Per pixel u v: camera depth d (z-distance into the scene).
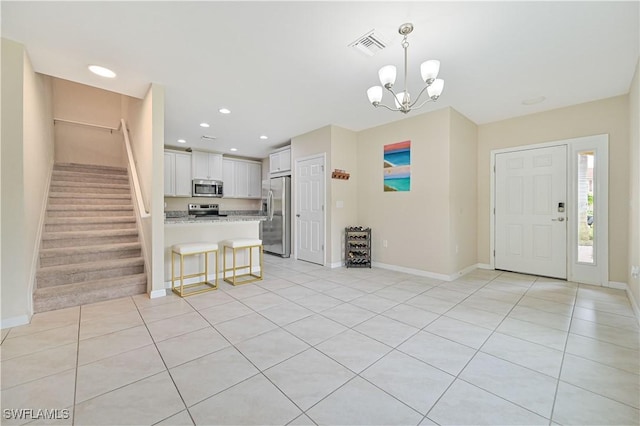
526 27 2.10
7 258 2.27
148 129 3.21
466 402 1.44
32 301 2.57
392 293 3.24
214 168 6.62
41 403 1.42
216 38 2.26
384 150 4.53
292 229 5.47
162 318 2.51
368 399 1.47
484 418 1.33
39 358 1.83
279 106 3.76
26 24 2.07
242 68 2.74
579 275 3.64
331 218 4.62
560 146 3.77
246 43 2.33
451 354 1.91
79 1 1.83
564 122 3.73
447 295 3.16
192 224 3.62
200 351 1.94
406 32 2.17
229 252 4.02
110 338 2.12
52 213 3.73
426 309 2.74
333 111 3.93
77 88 5.35
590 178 3.58
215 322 2.43
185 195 6.19
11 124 2.27
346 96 3.41
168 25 2.09
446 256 3.78
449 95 3.37
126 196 4.42
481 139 4.47
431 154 3.90
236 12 1.95
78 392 1.51
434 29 2.13
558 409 1.39
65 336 2.14
